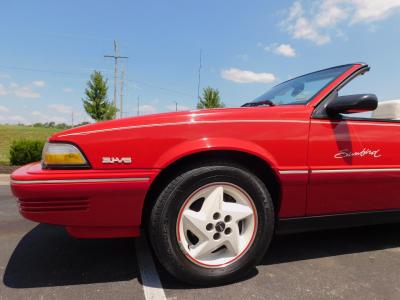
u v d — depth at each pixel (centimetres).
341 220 252
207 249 217
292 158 226
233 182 217
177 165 215
